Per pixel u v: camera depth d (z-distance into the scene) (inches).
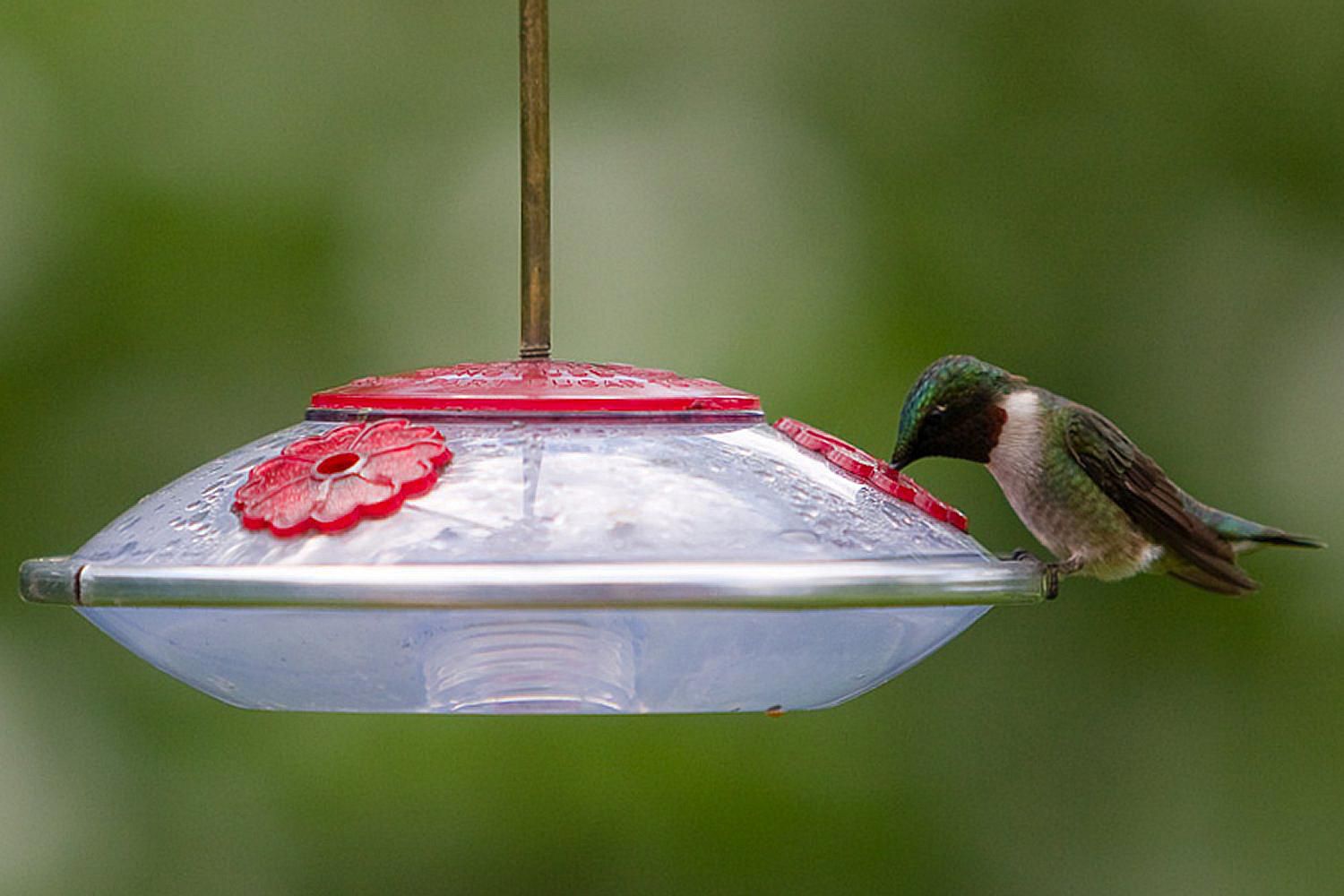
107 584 185.2
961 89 426.9
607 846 386.9
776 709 206.5
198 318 391.5
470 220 402.3
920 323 410.0
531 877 383.2
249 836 378.9
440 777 383.6
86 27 396.2
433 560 182.4
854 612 193.2
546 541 186.2
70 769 377.1
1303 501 424.2
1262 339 426.0
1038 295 418.9
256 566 181.6
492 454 201.2
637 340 400.2
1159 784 426.0
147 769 378.6
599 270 404.8
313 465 196.5
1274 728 426.3
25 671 380.2
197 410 390.3
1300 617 426.3
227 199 394.6
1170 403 425.4
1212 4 431.5
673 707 200.1
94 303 388.8
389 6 408.8
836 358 402.9
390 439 200.2
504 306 399.2
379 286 397.1
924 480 399.9
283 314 393.7
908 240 417.1
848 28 426.6
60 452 386.0
